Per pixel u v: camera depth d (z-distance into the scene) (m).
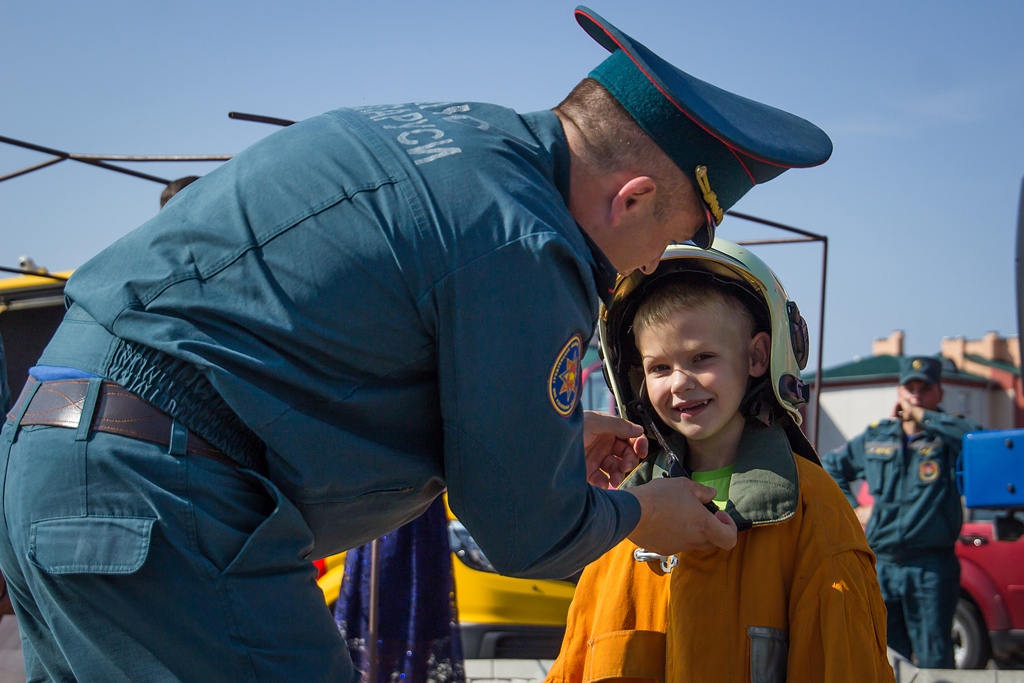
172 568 1.41
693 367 2.03
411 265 1.47
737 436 2.11
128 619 1.42
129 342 1.47
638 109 1.64
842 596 1.79
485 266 1.48
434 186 1.51
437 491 1.76
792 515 1.86
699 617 1.89
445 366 1.50
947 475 5.62
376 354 1.50
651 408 2.23
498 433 1.50
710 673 1.85
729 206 1.74
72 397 1.46
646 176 1.66
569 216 1.62
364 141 1.57
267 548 1.46
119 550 1.39
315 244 1.48
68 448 1.43
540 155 1.64
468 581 4.68
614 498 1.71
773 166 1.74
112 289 1.50
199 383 1.45
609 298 1.77
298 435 1.47
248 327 1.45
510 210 1.51
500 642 4.59
